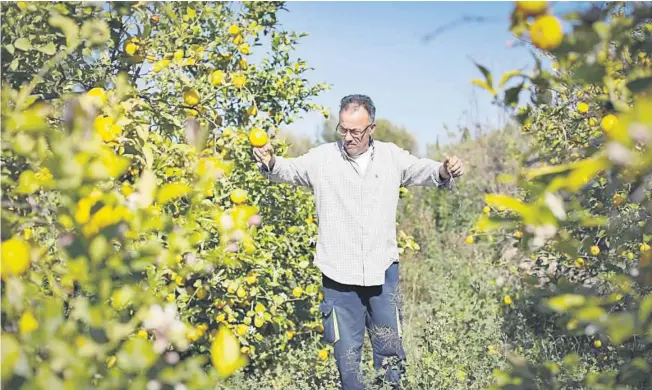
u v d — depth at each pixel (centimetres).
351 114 360
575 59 135
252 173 417
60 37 229
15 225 166
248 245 204
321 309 382
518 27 132
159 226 163
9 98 167
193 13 320
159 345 156
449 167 364
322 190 374
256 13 430
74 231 157
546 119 357
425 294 612
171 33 314
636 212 223
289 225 463
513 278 561
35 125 158
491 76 139
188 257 207
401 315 382
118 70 275
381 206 371
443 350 414
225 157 392
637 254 271
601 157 121
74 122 163
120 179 240
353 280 368
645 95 130
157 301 169
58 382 137
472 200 852
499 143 856
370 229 369
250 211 205
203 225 245
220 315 385
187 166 241
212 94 353
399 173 378
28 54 226
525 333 447
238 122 447
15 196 176
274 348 442
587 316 146
